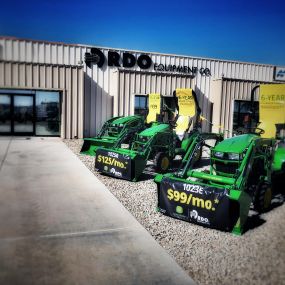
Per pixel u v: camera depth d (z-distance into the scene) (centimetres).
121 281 304
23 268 321
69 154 964
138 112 1424
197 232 426
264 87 637
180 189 457
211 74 1634
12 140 1229
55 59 1370
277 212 515
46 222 439
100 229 421
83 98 1342
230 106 1572
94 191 593
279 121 627
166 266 335
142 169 690
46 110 1359
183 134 838
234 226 424
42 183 635
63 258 343
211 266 339
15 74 1254
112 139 954
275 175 614
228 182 462
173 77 1472
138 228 429
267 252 372
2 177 670
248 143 507
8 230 409
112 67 1466
